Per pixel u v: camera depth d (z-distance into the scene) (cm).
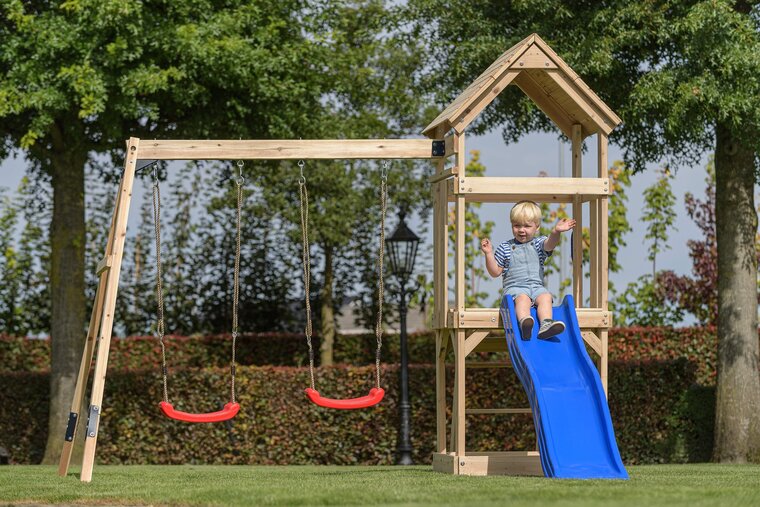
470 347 910
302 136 1484
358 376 1502
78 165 1432
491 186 912
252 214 1848
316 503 624
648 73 1270
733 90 1235
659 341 1609
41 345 1711
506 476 852
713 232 1783
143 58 1293
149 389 1501
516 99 1412
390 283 1856
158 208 953
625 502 581
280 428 1499
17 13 1247
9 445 1525
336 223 1761
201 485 794
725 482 775
